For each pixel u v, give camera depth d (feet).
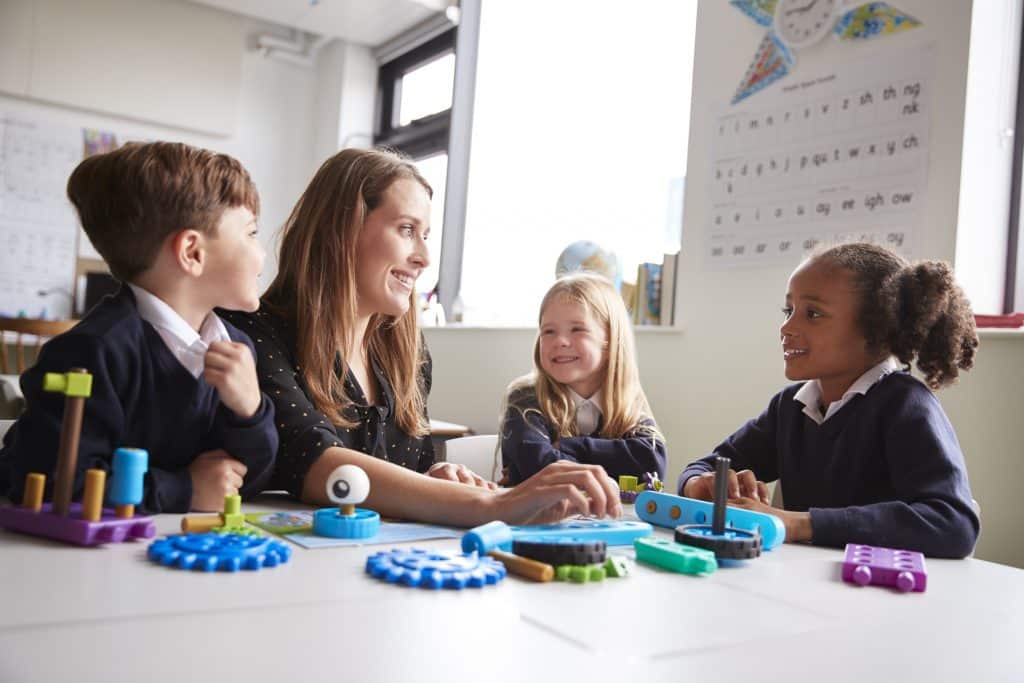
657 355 7.50
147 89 14.26
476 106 12.07
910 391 3.51
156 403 2.73
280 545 2.01
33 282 13.69
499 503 2.63
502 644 1.47
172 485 2.59
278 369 3.37
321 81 16.01
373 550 2.19
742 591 2.02
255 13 13.94
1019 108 5.68
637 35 9.31
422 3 12.84
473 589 1.84
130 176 2.76
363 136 15.34
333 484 2.39
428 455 4.47
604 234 9.59
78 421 2.12
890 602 2.04
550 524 2.61
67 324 10.87
